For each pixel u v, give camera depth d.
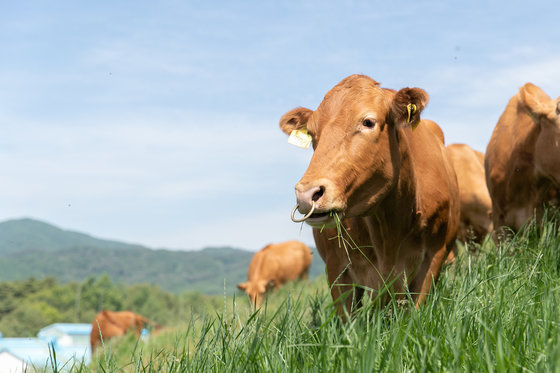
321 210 3.87
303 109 4.75
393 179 4.31
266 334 3.55
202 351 3.57
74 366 4.04
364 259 4.89
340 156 4.04
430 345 2.98
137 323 20.53
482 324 3.02
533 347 2.95
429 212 4.89
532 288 4.00
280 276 21.16
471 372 2.73
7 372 14.07
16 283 116.69
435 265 4.98
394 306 3.55
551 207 6.66
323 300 5.10
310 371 3.05
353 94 4.25
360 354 2.84
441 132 6.00
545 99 6.74
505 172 7.03
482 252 5.46
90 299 113.50
